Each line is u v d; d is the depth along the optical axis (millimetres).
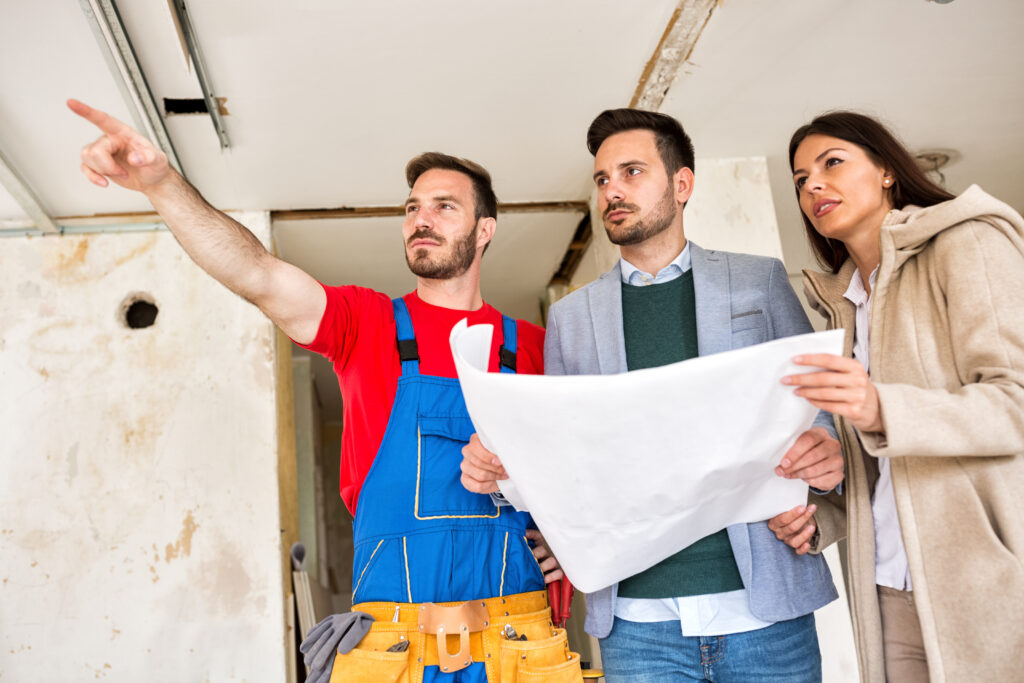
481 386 1241
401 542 1640
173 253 3719
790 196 4262
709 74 3172
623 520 1351
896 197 1693
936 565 1351
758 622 1556
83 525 3377
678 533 1412
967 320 1355
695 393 1188
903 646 1500
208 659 3266
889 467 1552
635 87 3193
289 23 2715
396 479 1681
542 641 1637
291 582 3682
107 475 3441
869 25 2959
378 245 4434
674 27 2826
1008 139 3871
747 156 3787
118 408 3521
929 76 3297
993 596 1280
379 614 1597
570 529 1365
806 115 3498
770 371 1181
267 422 3566
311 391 6688
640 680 1593
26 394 3498
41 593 3289
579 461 1266
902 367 1453
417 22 2758
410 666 1557
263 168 3572
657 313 1750
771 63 3131
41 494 3393
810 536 1591
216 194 3758
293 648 3479
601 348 1755
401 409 1743
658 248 1791
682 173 1856
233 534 3422
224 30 2713
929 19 2943
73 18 2572
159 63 2832
